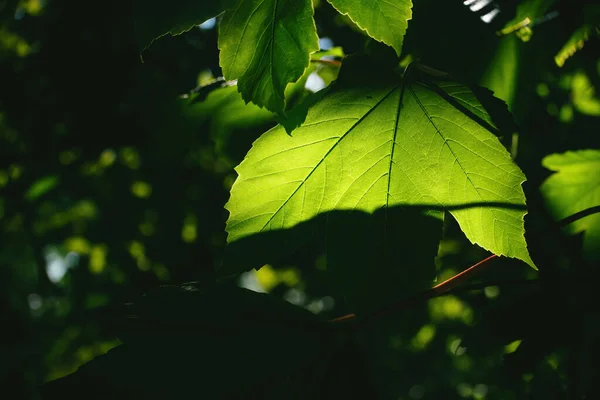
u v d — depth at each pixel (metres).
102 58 0.93
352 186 0.50
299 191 0.50
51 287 1.72
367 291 0.50
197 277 1.43
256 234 0.50
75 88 0.96
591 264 0.56
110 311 0.49
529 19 0.55
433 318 1.21
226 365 0.48
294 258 1.40
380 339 1.23
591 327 0.53
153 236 1.44
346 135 0.50
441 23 0.54
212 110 0.59
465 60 0.55
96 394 0.47
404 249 0.50
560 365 0.58
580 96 0.70
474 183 0.50
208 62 0.92
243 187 0.50
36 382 0.87
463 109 0.50
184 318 0.49
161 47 0.91
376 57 0.52
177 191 1.38
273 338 0.49
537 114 0.66
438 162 0.50
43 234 1.60
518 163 0.61
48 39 0.96
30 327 0.71
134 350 0.48
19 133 1.12
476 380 0.95
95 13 0.91
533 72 0.57
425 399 0.99
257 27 0.46
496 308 0.55
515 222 0.50
